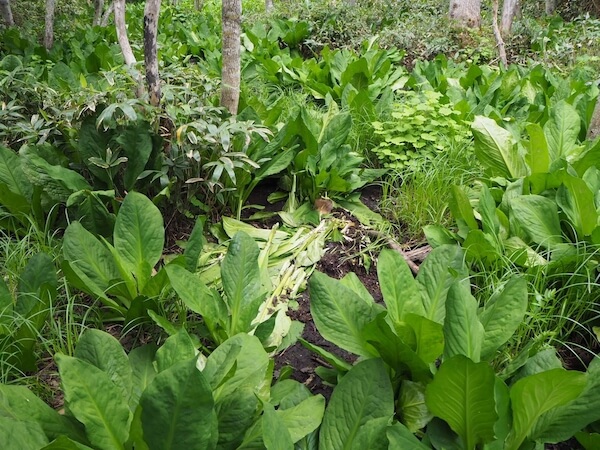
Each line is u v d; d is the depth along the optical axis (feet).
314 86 18.12
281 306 8.98
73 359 5.27
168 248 10.44
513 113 16.63
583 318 8.49
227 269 7.75
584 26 32.48
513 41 30.78
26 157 9.64
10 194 9.53
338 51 21.58
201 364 7.13
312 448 6.07
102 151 10.11
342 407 6.03
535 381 5.66
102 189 10.36
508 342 7.76
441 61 22.09
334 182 11.69
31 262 7.61
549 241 9.11
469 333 6.25
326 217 11.53
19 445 4.80
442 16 34.04
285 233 10.77
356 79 18.24
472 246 8.90
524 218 9.34
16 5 27.20
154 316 7.16
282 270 9.77
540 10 50.03
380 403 5.97
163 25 32.32
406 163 12.63
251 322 7.89
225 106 12.75
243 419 5.76
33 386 7.19
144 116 10.17
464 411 5.78
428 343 6.53
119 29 11.99
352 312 6.98
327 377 7.40
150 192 10.60
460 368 5.39
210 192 10.98
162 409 4.92
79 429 5.62
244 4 60.44
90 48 21.93
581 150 11.69
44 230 9.71
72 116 10.28
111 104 9.64
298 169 11.93
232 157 10.43
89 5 36.83
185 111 10.41
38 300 7.24
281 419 5.27
